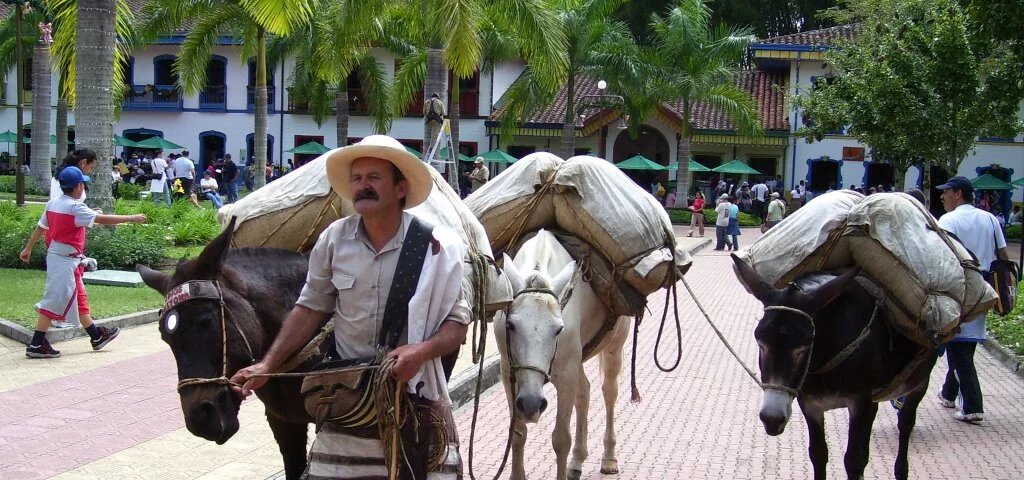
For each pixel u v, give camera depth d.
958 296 6.13
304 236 5.37
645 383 10.57
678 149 40.91
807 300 5.60
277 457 6.85
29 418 7.52
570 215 6.66
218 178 40.38
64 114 33.94
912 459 7.80
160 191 28.75
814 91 28.88
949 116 20.44
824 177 41.34
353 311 3.87
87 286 13.73
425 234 3.86
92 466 6.46
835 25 47.84
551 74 19.95
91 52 15.12
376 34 22.67
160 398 8.32
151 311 12.07
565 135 35.75
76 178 9.53
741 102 36.59
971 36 13.52
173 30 29.31
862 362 5.91
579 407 6.92
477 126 43.53
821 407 6.15
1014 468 7.53
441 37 17.84
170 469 6.49
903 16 22.53
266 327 4.33
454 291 3.85
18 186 25.70
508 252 6.81
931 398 10.33
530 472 7.19
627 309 6.77
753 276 5.87
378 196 3.77
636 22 48.66
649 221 6.76
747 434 8.45
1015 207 38.94
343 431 3.96
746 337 13.71
